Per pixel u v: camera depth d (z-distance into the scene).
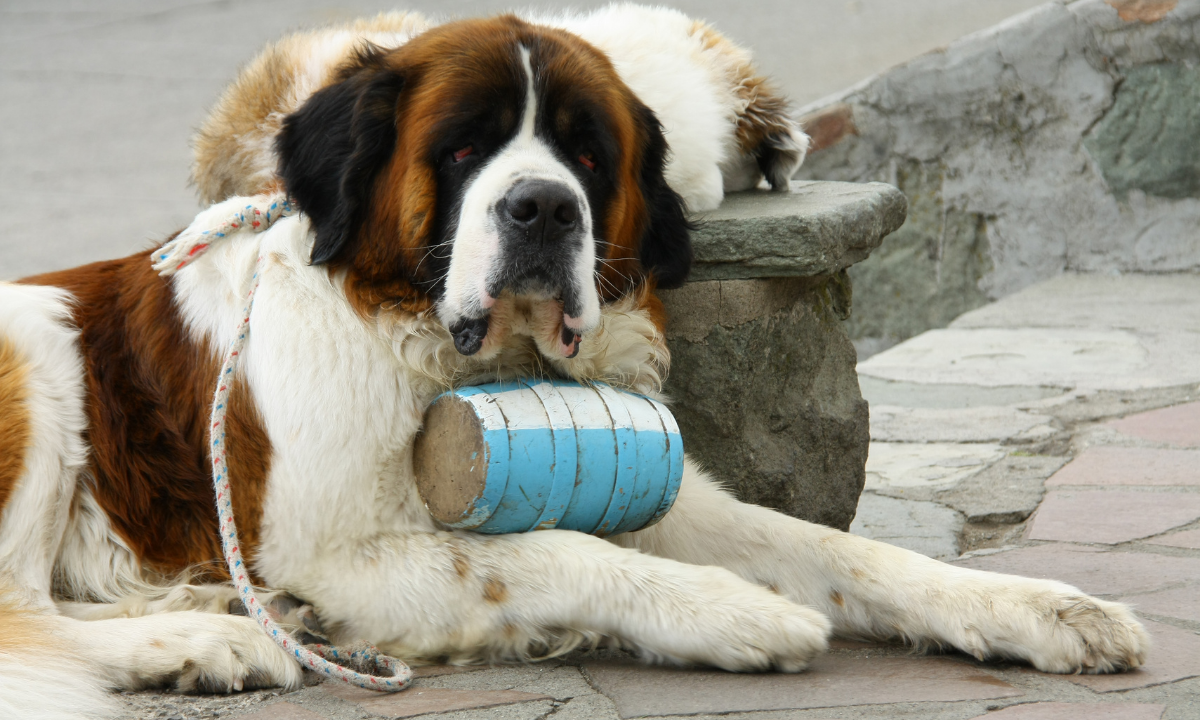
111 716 4.25
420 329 4.95
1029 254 13.67
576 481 4.67
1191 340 10.76
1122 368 10.06
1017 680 4.37
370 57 5.18
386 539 4.88
